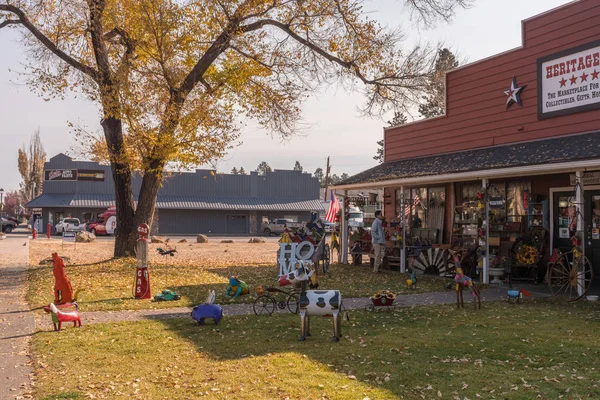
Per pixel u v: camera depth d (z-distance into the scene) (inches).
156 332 343.3
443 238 726.5
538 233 598.2
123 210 786.8
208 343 313.4
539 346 301.3
